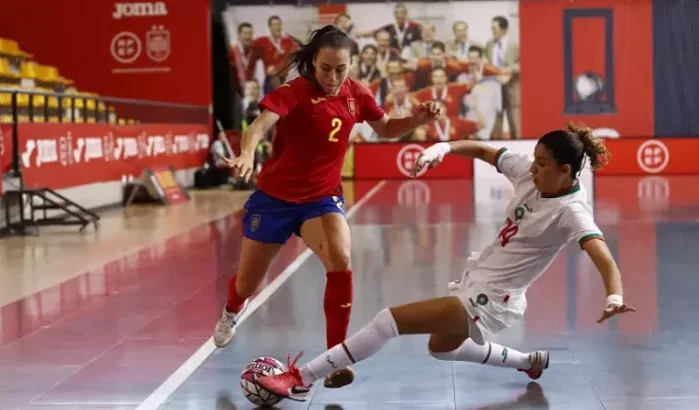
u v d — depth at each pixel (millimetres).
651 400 5941
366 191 24641
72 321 8789
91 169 19688
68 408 6004
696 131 29953
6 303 9750
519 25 29969
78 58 29500
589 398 6008
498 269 5352
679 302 9148
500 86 30172
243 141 5547
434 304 5320
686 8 29625
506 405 5895
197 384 6520
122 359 7281
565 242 5316
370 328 5402
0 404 6105
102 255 13344
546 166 5168
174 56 29438
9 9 29422
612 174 29578
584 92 30031
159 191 21797
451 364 6914
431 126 30375
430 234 14930
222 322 6727
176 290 10391
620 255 12383
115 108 28609
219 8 31141
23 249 14078
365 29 30156
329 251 5883
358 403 6008
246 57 30391
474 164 29359
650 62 29875
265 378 5844
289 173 5980
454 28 30062
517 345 7492
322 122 5863
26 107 21656
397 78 30281
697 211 17812
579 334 7852
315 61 5781
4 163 15781
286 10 30172
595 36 29922
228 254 13234
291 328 8312
